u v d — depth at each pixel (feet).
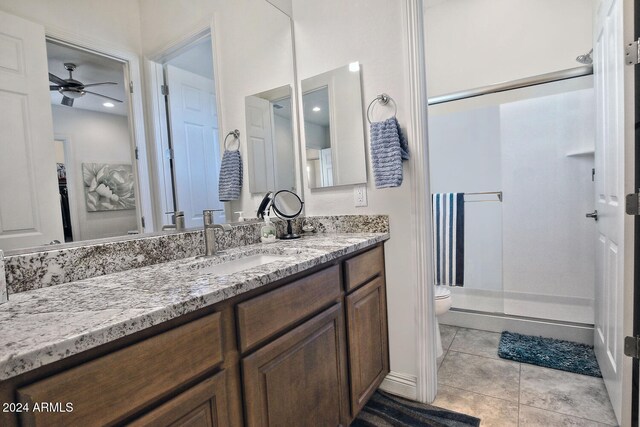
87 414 1.82
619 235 4.45
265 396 3.01
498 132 8.29
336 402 4.08
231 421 2.71
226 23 5.26
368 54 5.51
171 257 4.08
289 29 6.29
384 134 4.96
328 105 5.99
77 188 3.42
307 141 6.34
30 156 3.09
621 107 4.26
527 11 7.93
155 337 2.17
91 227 3.51
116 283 2.97
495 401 5.19
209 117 5.01
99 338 1.83
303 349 3.51
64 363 1.76
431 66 9.02
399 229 5.37
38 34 3.19
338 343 4.14
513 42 8.10
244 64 5.52
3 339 1.72
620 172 4.36
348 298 4.39
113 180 3.76
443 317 8.46
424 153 5.14
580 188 7.52
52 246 3.18
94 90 3.64
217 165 5.10
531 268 8.00
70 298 2.52
